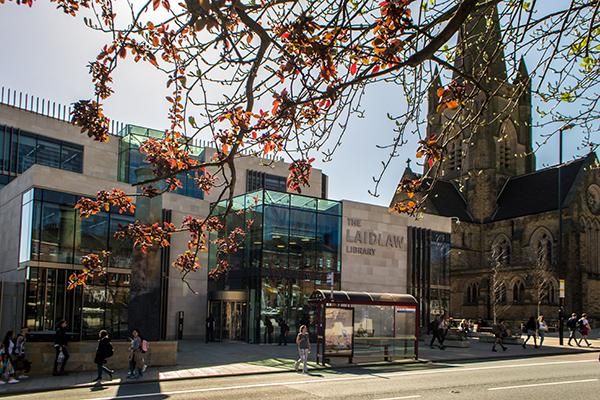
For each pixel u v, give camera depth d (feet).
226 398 51.85
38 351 70.90
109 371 65.46
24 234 104.06
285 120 19.77
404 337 88.89
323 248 132.46
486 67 21.68
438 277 157.99
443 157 21.15
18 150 139.13
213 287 131.34
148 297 80.59
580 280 197.88
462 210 240.53
